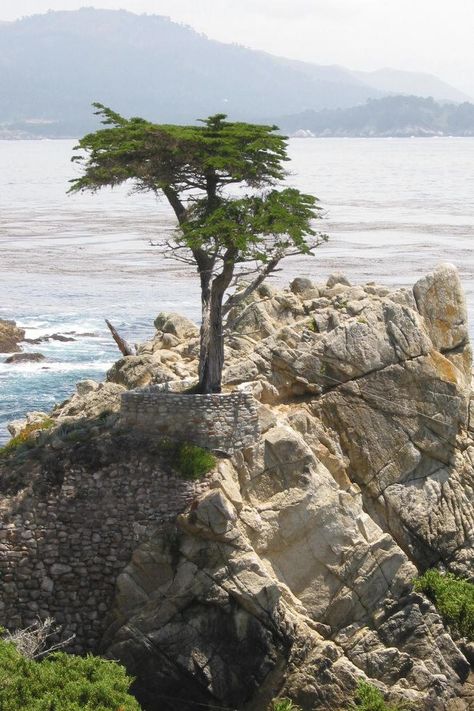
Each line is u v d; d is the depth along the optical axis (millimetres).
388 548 42031
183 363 48375
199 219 42406
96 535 40094
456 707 40000
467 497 46688
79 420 43375
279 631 39094
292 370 46094
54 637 39781
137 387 46844
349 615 41219
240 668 38906
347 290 50062
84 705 33812
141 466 40500
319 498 41250
